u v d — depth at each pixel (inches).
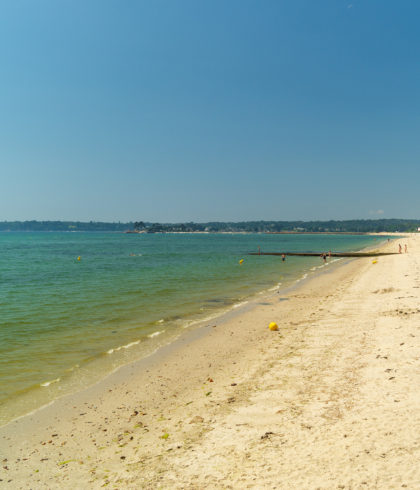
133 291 1112.2
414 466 211.8
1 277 1507.1
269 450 250.1
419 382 338.3
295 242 7121.1
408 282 1072.2
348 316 697.0
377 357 429.7
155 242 6909.5
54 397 386.3
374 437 249.1
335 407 307.4
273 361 467.8
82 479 241.8
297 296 1006.4
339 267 1945.1
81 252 3639.3
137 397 383.6
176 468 241.6
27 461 269.7
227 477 223.6
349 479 206.4
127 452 273.1
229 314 789.9
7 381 428.8
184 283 1310.3
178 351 539.2
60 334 634.2
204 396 373.4
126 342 587.8
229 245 5639.8
